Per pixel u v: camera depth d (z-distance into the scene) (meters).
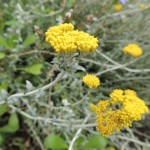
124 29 0.20
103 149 0.16
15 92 0.17
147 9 0.20
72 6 0.20
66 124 0.14
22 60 0.18
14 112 0.16
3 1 0.21
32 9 0.19
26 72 0.17
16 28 0.18
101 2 0.21
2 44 0.16
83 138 0.15
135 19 0.21
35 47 0.17
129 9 0.21
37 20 0.19
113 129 0.10
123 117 0.10
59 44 0.09
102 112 0.11
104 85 0.19
